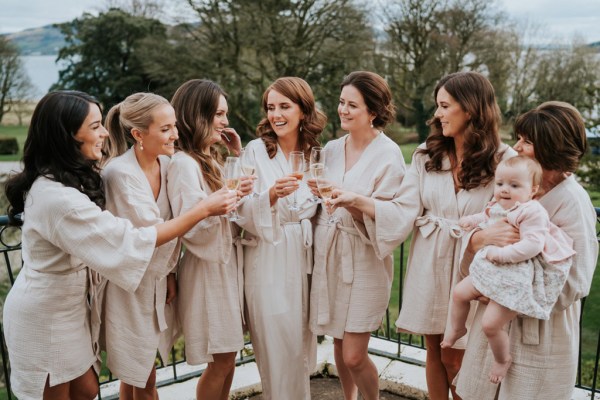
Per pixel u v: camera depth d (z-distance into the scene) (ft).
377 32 56.80
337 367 9.36
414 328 7.92
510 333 6.66
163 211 7.64
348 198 7.72
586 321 21.97
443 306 7.78
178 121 7.83
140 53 60.34
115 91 70.49
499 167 6.58
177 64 57.77
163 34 65.51
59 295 6.72
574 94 54.49
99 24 69.67
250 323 8.57
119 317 7.36
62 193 6.38
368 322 8.36
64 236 6.41
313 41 54.60
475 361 6.99
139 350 7.43
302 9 54.08
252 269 8.39
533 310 6.15
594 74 54.34
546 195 6.56
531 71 56.95
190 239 7.61
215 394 8.55
